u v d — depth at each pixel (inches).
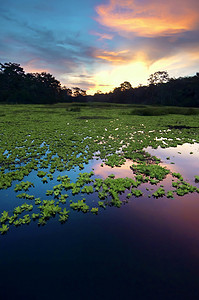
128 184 204.8
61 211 160.6
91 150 339.6
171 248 121.4
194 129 571.5
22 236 132.5
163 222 147.6
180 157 306.8
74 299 90.1
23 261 111.7
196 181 219.5
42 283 98.3
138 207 167.6
